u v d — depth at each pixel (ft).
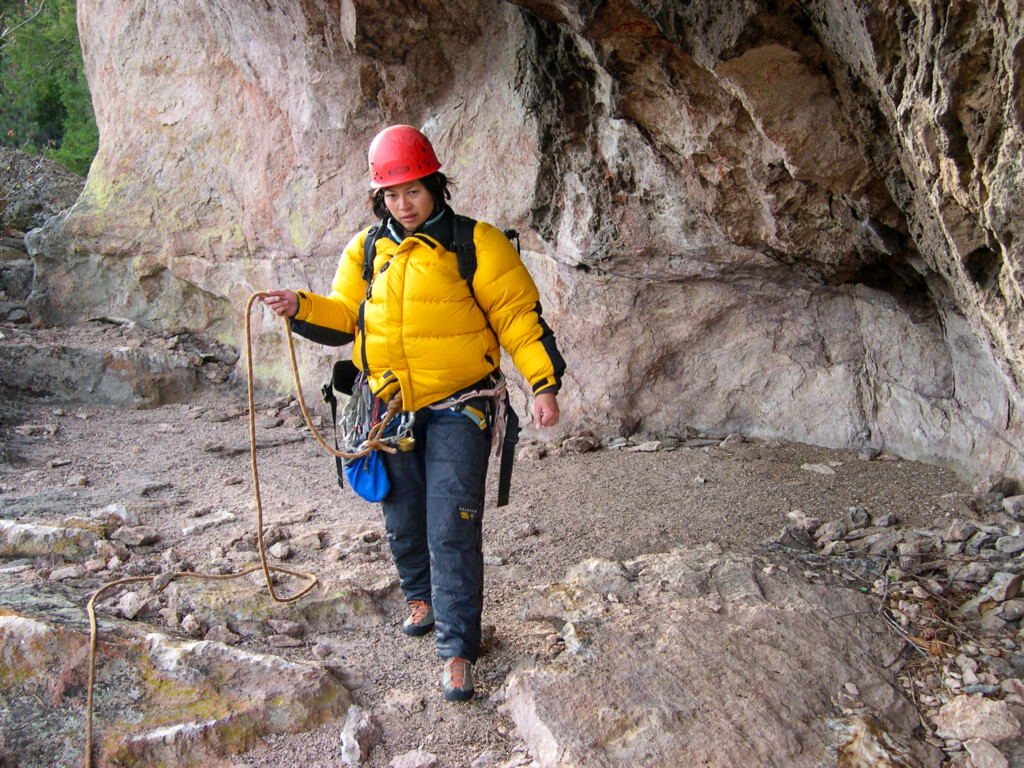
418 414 8.79
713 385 17.79
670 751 7.61
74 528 12.01
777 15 9.63
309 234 20.84
